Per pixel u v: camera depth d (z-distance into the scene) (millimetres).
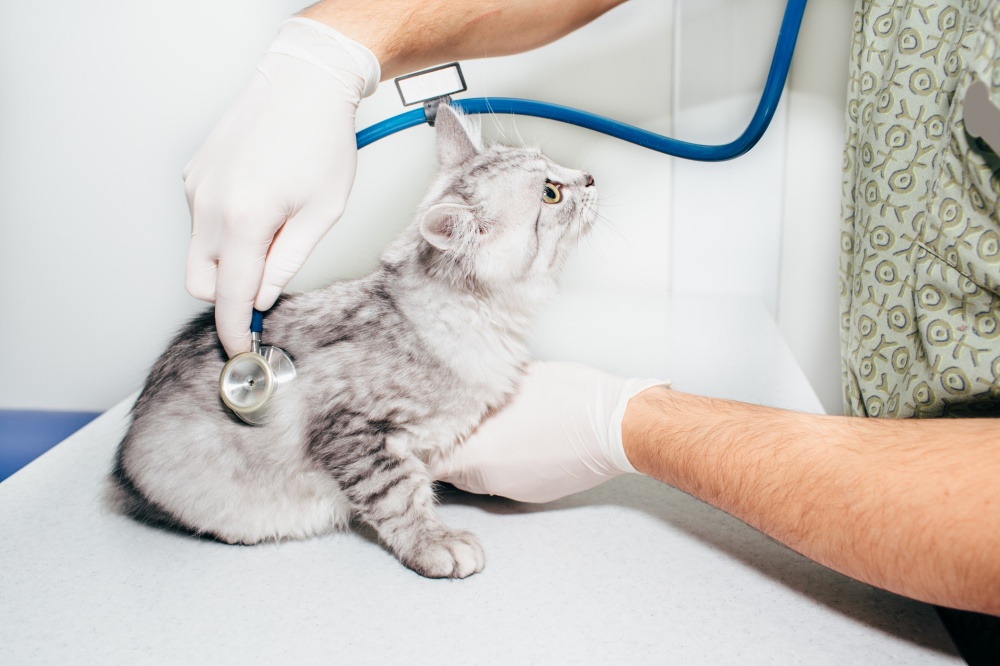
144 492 1068
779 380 1478
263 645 774
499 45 1166
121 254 1691
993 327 778
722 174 1638
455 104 1272
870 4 1061
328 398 1043
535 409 1096
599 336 1681
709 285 1742
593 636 761
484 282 1134
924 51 916
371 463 1024
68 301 1719
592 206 1299
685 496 1087
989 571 562
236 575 936
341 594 876
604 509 1059
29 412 1782
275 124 980
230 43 1541
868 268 999
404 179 1657
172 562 977
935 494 609
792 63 1528
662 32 1531
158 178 1636
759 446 772
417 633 784
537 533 996
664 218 1688
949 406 853
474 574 896
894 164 947
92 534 1055
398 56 1088
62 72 1541
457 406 1101
